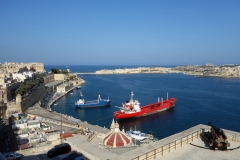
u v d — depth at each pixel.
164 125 113.56
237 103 157.12
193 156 21.17
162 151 21.58
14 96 126.12
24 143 56.38
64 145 34.44
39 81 186.00
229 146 22.44
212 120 117.19
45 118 91.38
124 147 43.03
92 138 57.22
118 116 125.00
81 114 142.00
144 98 191.25
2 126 79.25
